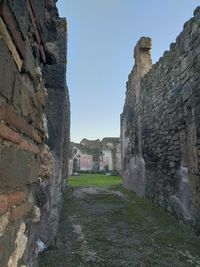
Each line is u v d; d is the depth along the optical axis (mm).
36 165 2049
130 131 11008
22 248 1625
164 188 6672
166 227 5133
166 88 6605
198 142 4617
